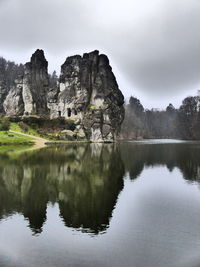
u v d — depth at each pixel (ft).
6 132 385.70
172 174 137.59
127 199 90.07
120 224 66.74
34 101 515.50
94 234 60.44
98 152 255.70
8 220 69.62
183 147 329.93
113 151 269.44
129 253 51.31
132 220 69.77
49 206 81.25
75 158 198.70
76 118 491.31
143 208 80.28
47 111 530.68
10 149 257.96
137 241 56.80
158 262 47.80
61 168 150.61
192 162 182.19
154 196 94.43
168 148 313.73
